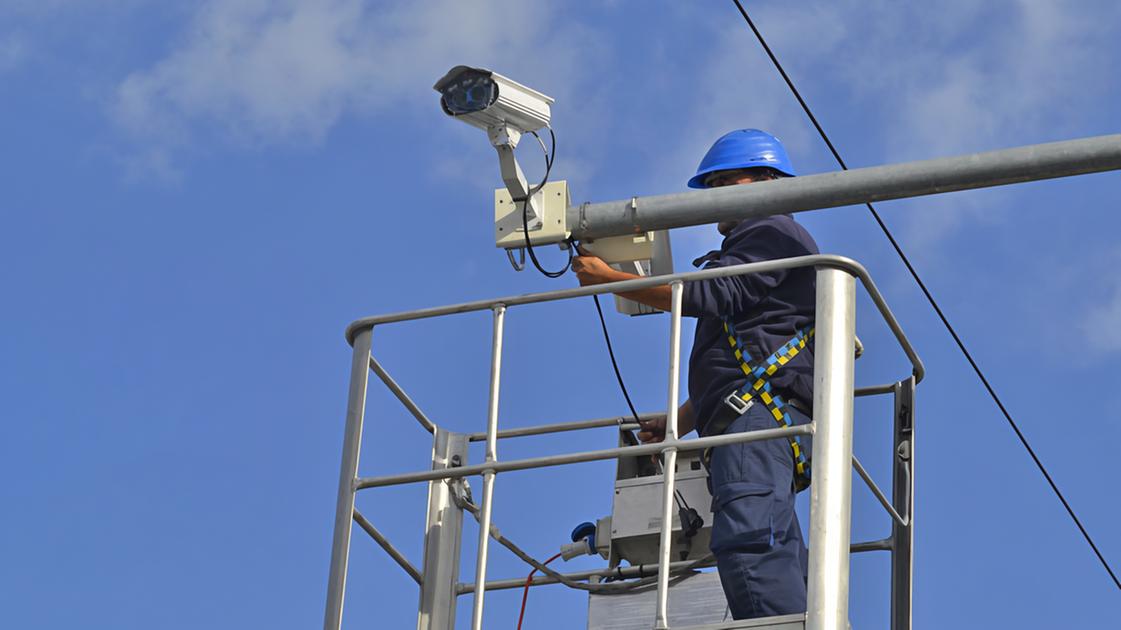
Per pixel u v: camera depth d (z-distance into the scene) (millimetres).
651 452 10211
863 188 11609
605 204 12086
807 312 11609
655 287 11180
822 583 9648
